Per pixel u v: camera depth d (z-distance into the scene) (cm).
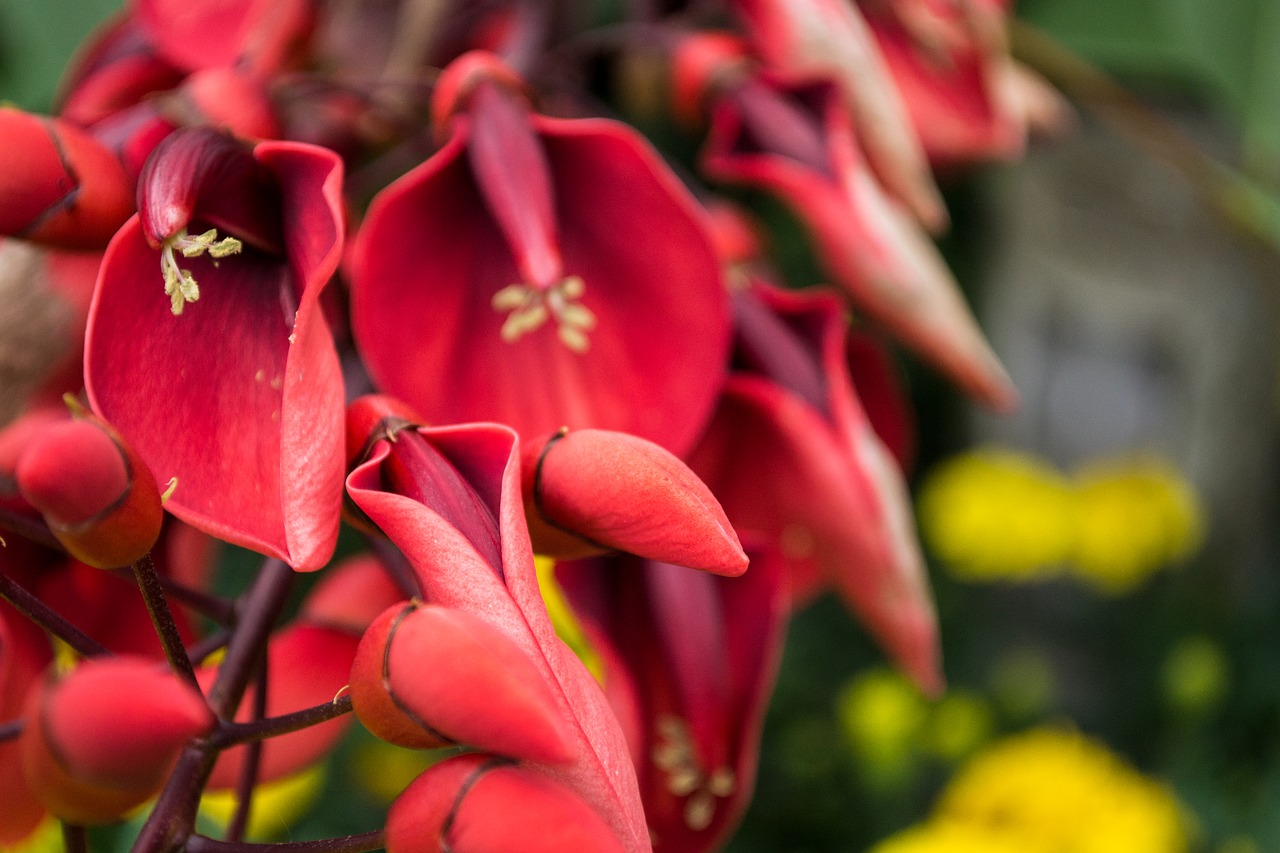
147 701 16
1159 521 79
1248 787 73
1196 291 87
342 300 23
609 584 24
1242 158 34
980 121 29
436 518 19
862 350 27
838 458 24
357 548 37
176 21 27
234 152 20
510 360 23
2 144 20
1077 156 84
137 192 20
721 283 22
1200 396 90
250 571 36
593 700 18
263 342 20
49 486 18
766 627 24
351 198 26
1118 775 57
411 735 18
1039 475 80
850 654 80
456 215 22
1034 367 94
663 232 22
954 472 81
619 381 23
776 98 26
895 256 25
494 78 23
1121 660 91
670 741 24
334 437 19
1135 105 32
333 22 29
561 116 27
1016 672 75
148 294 20
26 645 23
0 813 23
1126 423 93
